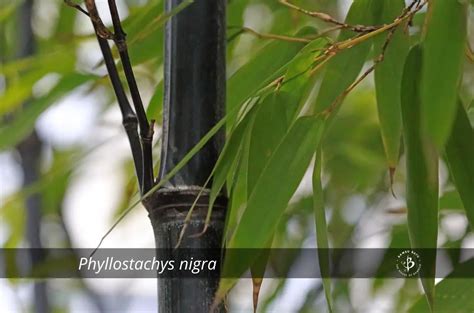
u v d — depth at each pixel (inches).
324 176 83.4
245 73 69.3
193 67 65.6
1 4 79.0
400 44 67.2
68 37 71.8
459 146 64.8
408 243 75.9
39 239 78.0
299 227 80.9
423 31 63.9
